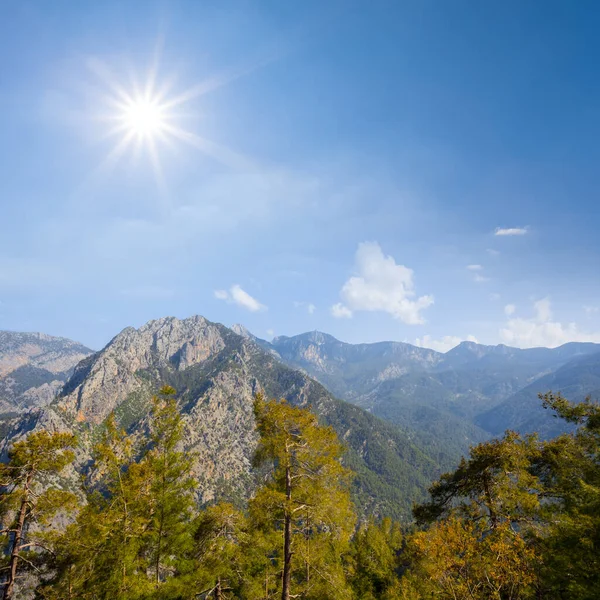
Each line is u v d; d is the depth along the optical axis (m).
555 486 20.83
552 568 14.84
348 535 20.48
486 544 15.45
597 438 20.38
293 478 19.61
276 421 19.88
